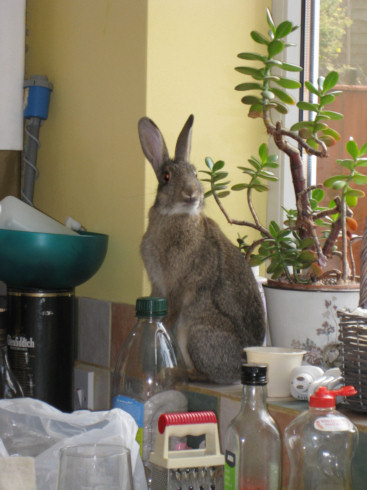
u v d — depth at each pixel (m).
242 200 1.79
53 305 1.56
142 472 1.09
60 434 1.10
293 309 1.37
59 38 1.96
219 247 1.58
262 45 1.80
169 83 1.66
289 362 1.28
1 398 1.32
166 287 1.61
